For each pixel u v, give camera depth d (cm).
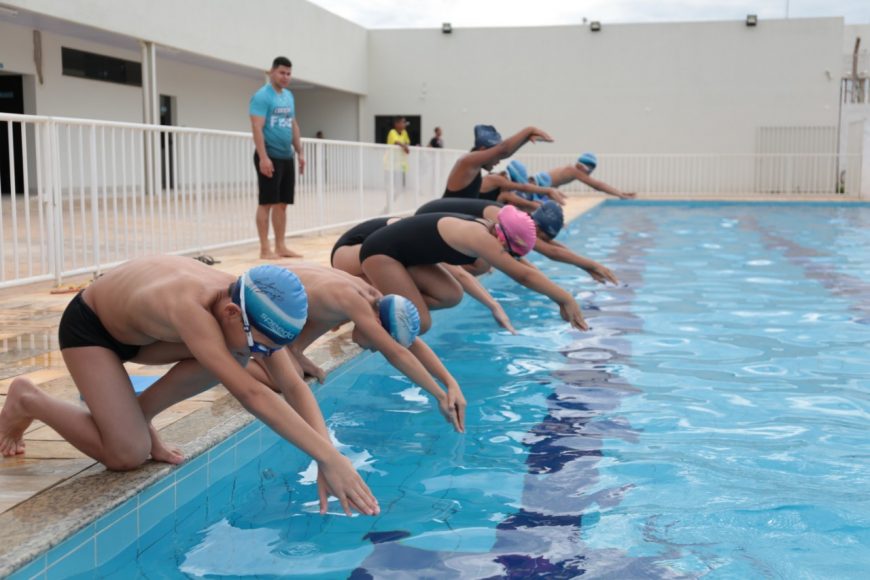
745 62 2269
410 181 1250
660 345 514
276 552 242
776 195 2116
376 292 333
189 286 238
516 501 278
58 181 599
